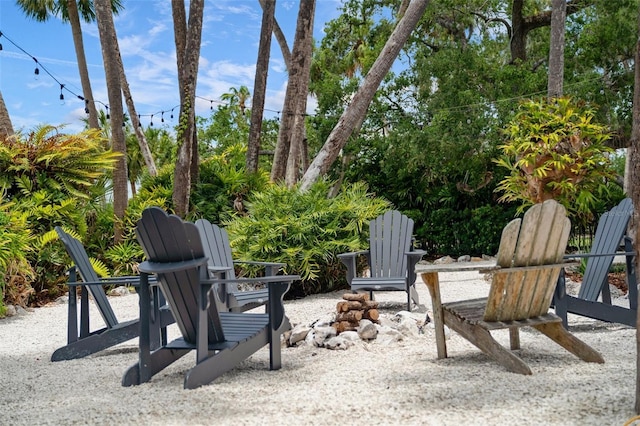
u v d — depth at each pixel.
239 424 2.96
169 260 3.83
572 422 2.79
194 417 3.12
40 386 4.10
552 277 4.06
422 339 5.07
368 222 8.55
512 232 3.72
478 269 3.80
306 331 5.16
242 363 4.52
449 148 14.27
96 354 5.23
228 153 15.64
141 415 3.19
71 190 10.65
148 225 3.78
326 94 17.94
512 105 13.99
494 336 5.09
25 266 8.38
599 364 3.95
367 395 3.39
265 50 12.68
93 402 3.51
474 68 14.88
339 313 5.21
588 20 15.50
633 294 5.28
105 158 11.21
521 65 15.26
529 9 18.72
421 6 11.06
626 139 14.42
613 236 5.36
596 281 5.38
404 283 6.80
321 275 8.55
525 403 3.10
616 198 14.27
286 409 3.18
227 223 9.94
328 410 3.13
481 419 2.89
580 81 14.15
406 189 16.53
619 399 3.08
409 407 3.12
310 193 9.25
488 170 15.09
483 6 17.08
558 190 8.95
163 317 5.27
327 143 11.14
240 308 6.04
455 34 17.39
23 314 7.95
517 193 10.12
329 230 8.40
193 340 4.11
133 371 3.94
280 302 4.30
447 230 15.77
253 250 8.28
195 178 12.59
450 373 3.81
